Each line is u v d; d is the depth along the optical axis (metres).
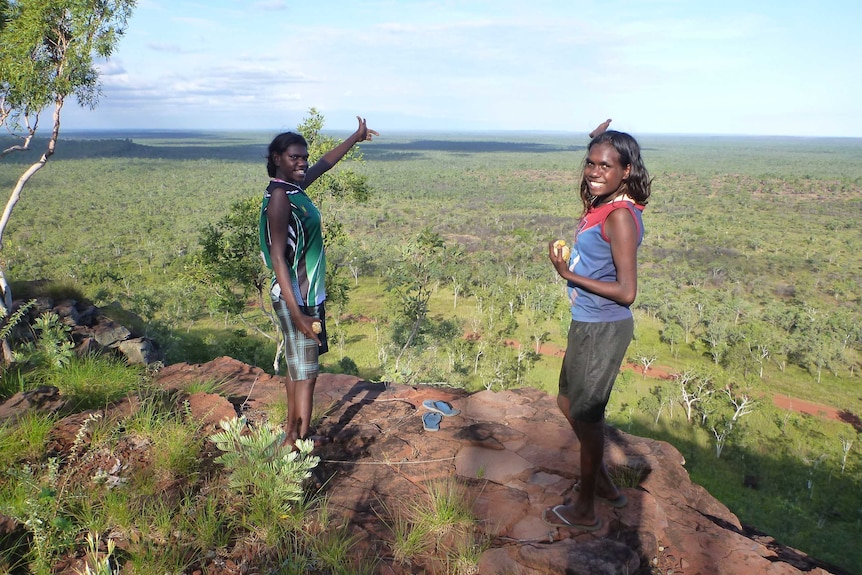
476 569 2.18
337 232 18.83
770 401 48.75
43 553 2.07
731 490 36.81
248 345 23.66
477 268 91.38
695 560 2.33
